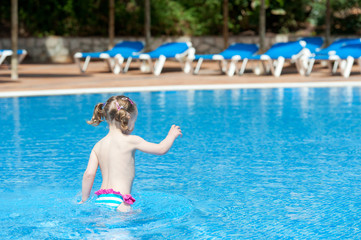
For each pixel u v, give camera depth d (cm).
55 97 1216
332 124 862
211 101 1154
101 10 2670
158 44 2619
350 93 1277
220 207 428
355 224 388
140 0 2700
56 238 345
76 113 994
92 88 1329
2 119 925
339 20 2653
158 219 386
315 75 1692
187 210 413
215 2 2650
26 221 378
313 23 2723
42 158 621
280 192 475
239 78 1612
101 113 397
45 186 493
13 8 1512
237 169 565
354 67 2019
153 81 1522
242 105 1090
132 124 393
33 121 904
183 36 2602
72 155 638
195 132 794
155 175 539
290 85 1399
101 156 390
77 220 371
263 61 1730
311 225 386
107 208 374
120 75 1731
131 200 379
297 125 854
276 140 730
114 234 350
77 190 477
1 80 1537
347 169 563
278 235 365
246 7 2716
